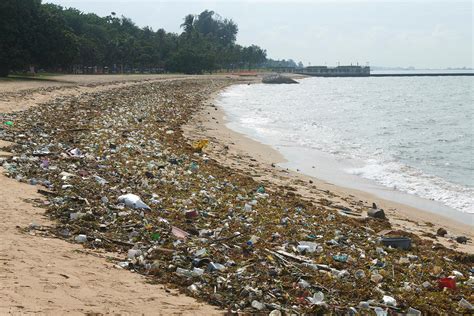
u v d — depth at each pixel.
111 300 6.52
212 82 109.44
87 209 10.84
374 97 85.94
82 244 8.85
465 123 43.72
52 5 90.75
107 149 18.78
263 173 19.97
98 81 69.88
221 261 8.83
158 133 25.78
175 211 12.06
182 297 7.14
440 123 43.62
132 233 9.80
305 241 10.91
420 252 11.45
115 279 7.37
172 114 37.53
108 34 134.00
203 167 18.62
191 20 199.00
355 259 10.09
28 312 5.70
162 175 15.80
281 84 143.12
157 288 7.32
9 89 41.53
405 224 14.61
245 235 10.73
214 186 15.49
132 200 11.84
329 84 151.88
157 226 10.52
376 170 22.81
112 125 25.86
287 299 7.55
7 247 7.88
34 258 7.60
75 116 28.23
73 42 69.56
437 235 13.75
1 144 17.03
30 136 19.61
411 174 22.19
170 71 151.50
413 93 100.06
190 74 148.75
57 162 15.30
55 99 38.09
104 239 9.27
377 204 16.97
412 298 8.20
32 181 12.44
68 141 19.58
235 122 39.81
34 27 63.41
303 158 25.06
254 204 13.98
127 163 16.80
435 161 25.33
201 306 6.88
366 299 7.98
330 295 7.95
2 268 6.94
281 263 9.17
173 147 22.16
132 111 34.94
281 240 10.77
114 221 10.47
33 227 9.26
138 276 7.71
